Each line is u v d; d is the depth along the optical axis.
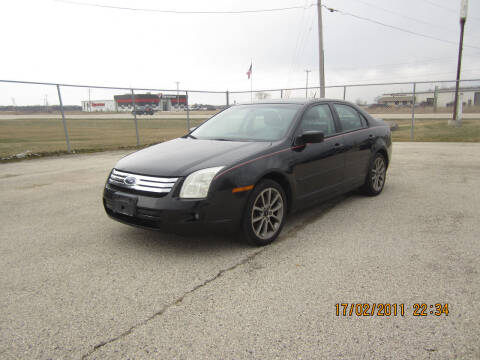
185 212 3.07
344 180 4.63
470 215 4.38
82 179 6.95
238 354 2.00
